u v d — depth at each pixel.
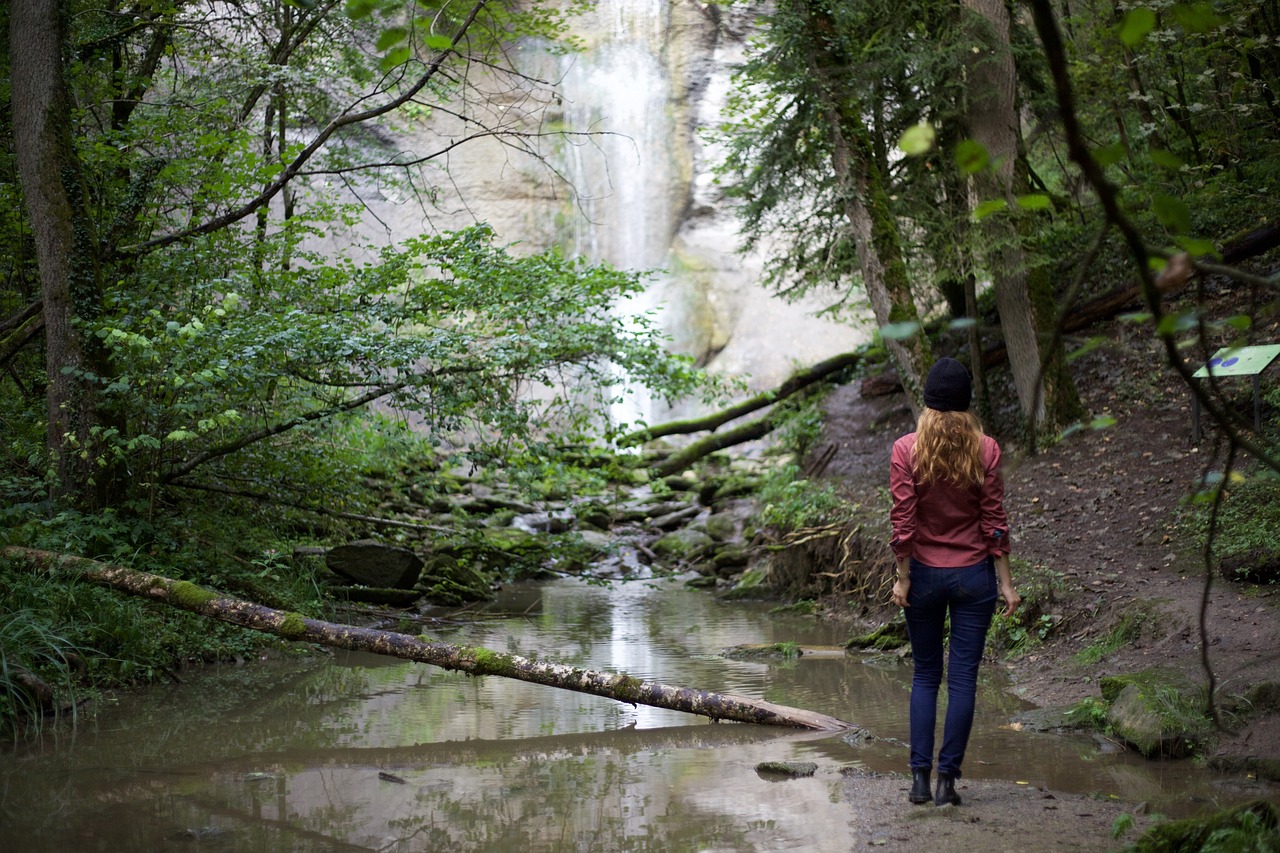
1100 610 7.34
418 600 11.15
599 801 4.61
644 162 23.34
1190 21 1.60
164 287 9.10
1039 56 11.68
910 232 12.30
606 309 10.29
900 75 11.65
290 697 6.95
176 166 9.35
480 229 10.15
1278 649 5.67
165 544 8.40
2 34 9.15
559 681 6.27
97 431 7.71
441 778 5.02
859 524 10.86
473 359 9.62
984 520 4.47
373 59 11.75
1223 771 4.77
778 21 11.51
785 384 16.48
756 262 23.02
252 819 4.36
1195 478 9.12
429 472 14.88
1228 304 11.29
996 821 4.12
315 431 9.71
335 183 17.59
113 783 4.90
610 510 16.30
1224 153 11.74
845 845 3.92
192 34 11.77
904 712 6.38
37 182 8.08
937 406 4.57
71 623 6.96
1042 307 11.45
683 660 8.27
